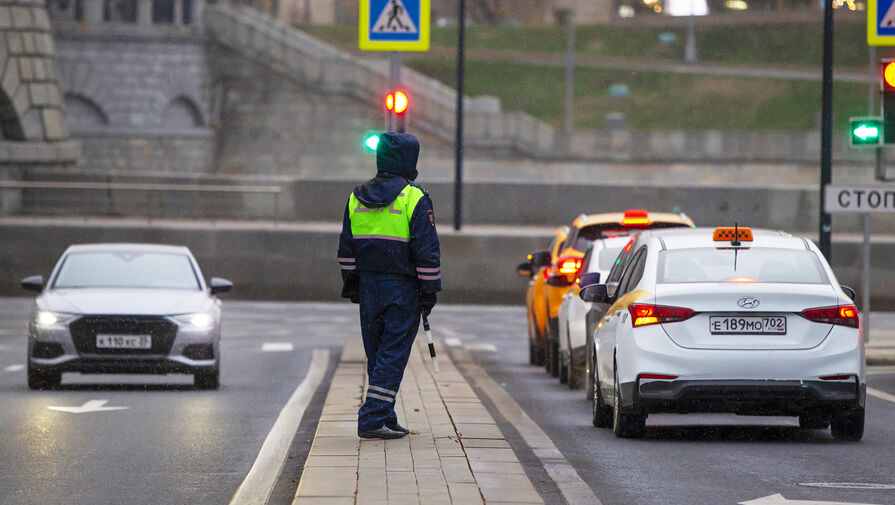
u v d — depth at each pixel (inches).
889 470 930.7
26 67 4576.8
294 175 6948.8
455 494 737.0
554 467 931.3
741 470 928.9
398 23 1814.7
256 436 1109.7
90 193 3855.8
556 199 3868.1
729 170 6870.1
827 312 1031.6
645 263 1088.8
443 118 6668.3
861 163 6875.0
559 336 1667.1
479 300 3388.3
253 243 3405.5
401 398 1227.2
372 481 773.3
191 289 1599.4
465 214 3887.8
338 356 2049.7
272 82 6958.7
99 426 1167.0
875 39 2007.9
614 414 1105.4
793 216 3823.8
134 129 6865.2
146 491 844.6
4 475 902.4
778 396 1021.2
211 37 7027.6
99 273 1608.0
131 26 6865.2
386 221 920.3
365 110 6870.1
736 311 1029.2
